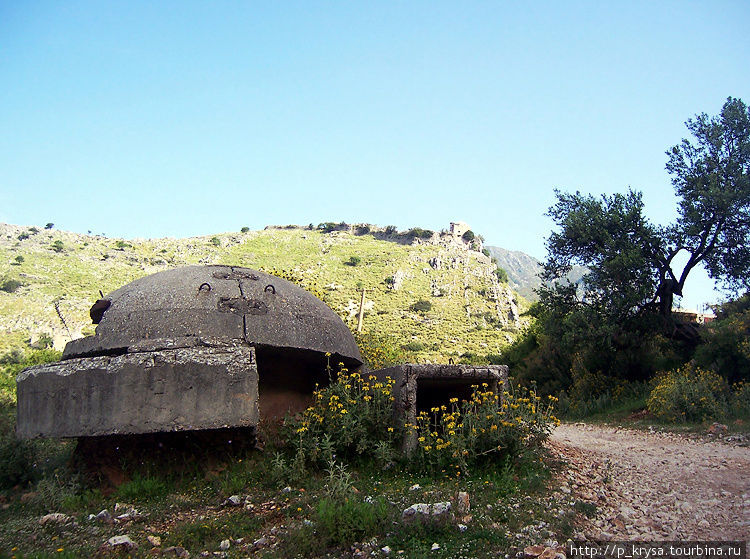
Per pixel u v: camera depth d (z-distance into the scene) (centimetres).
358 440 748
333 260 9331
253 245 9969
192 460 739
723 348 1738
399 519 561
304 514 591
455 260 9612
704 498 677
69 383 704
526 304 8450
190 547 541
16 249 7494
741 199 2028
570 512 611
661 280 2206
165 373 691
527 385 2408
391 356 1566
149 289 844
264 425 795
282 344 809
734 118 2150
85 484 718
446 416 772
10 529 596
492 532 546
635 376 2097
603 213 2252
